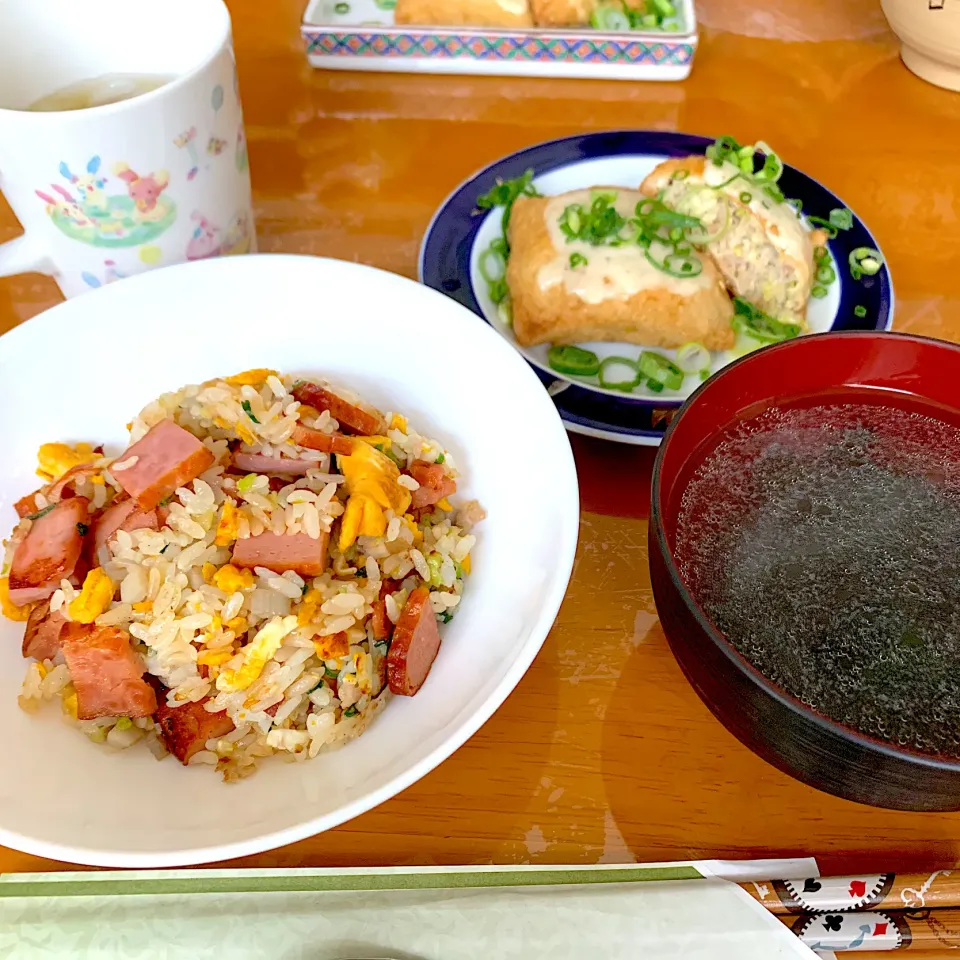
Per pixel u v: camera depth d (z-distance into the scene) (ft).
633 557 1.11
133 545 0.96
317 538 0.95
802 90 1.75
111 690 0.91
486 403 1.06
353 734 0.91
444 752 0.81
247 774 0.89
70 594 0.94
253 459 1.02
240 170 1.21
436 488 1.03
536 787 0.94
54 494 1.01
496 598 0.96
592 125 1.68
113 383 1.09
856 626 0.88
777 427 1.01
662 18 1.82
